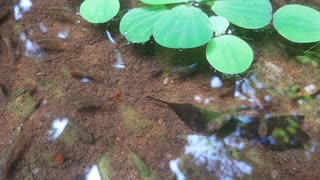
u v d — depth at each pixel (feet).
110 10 0.92
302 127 0.76
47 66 0.86
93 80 0.84
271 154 0.72
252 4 0.92
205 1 0.93
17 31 0.93
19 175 0.70
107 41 0.91
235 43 0.86
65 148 0.73
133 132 0.76
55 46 0.90
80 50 0.89
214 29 0.88
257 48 0.90
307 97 0.81
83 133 0.75
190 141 0.74
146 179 0.69
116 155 0.72
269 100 0.81
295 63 0.87
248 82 0.84
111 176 0.70
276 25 0.89
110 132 0.76
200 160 0.72
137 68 0.86
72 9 0.98
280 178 0.69
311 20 0.89
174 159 0.72
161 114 0.78
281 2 0.98
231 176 0.70
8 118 0.77
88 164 0.71
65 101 0.80
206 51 0.85
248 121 0.77
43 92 0.82
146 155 0.72
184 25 0.86
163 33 0.85
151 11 0.91
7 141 0.74
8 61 0.87
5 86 0.82
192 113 0.78
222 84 0.84
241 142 0.74
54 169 0.71
